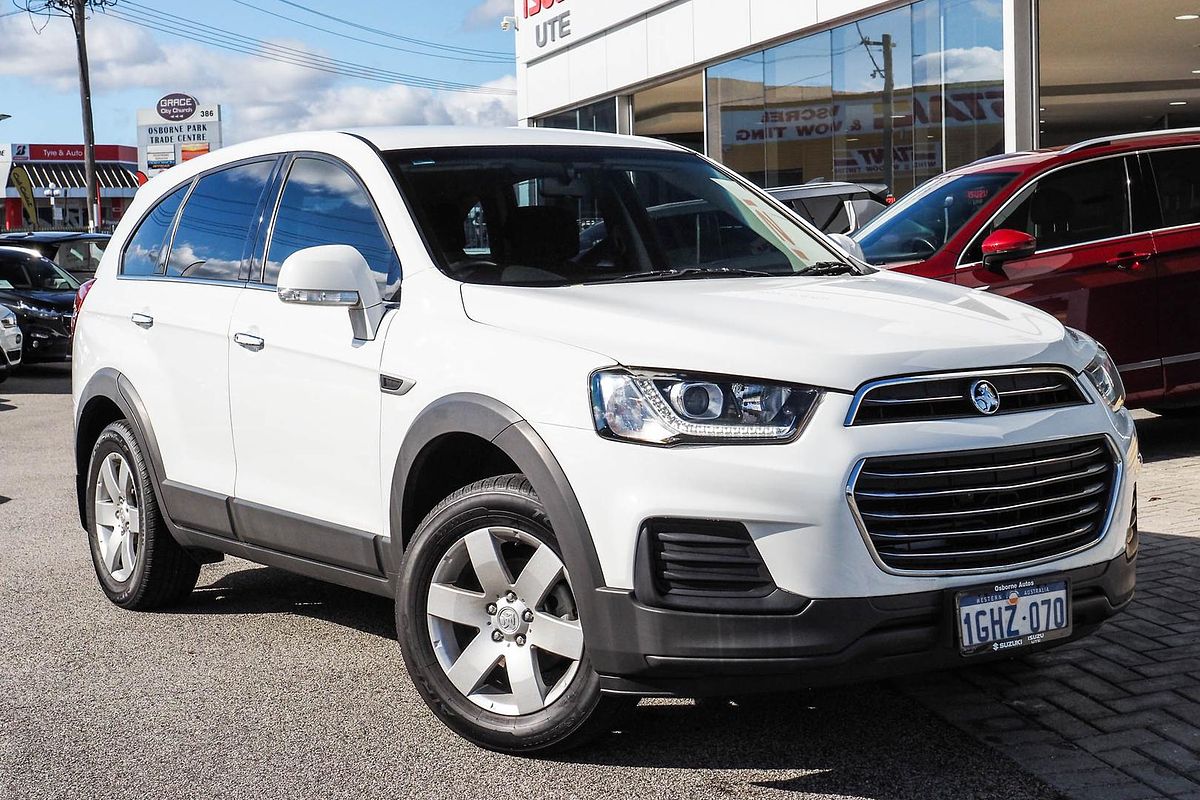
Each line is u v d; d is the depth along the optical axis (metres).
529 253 4.20
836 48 17.25
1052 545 3.39
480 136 4.68
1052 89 21.69
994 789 3.35
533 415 3.47
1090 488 3.44
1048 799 3.28
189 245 5.21
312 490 4.36
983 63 14.34
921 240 7.79
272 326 4.50
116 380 5.33
